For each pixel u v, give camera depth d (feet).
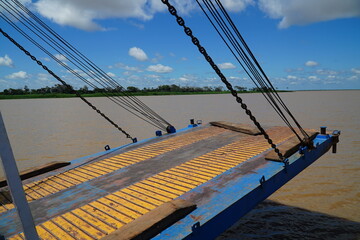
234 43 21.07
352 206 32.68
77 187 24.17
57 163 29.99
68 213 19.21
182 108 206.90
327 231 27.91
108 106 276.21
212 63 16.75
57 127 106.32
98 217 18.17
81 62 35.50
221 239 27.78
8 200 22.63
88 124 114.93
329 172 43.96
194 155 29.76
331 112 142.00
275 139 33.14
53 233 16.75
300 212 32.04
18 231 17.54
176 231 15.12
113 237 13.85
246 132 37.42
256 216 31.83
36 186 25.36
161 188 21.63
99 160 31.58
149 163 28.60
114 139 77.97
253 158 26.55
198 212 17.02
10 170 8.44
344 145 60.85
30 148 67.41
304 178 41.86
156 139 39.34
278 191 37.93
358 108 169.48
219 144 33.40
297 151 27.09
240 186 20.27
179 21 14.78
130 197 20.70
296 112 148.05
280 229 28.78
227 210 17.42
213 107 218.38
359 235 26.99
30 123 122.01
